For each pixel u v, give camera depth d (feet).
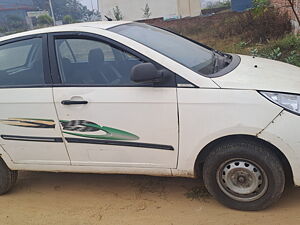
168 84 10.32
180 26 62.90
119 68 11.06
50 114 11.50
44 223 11.68
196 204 11.57
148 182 13.35
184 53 11.76
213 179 10.82
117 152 11.25
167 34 13.41
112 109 10.81
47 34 11.97
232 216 10.69
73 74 11.47
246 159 10.23
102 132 11.12
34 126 11.78
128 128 10.83
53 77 11.60
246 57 13.55
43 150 12.04
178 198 12.05
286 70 11.78
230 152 10.26
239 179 10.55
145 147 10.89
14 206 12.99
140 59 10.85
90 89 11.05
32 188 14.16
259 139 10.00
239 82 10.09
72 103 11.11
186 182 13.00
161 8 98.94
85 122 11.18
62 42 11.77
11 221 12.05
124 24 12.76
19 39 12.32
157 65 10.55
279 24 36.88
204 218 10.79
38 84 11.70
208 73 10.68
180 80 10.26
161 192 12.55
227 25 46.88
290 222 10.12
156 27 14.10
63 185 14.06
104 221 11.32
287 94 9.73
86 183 13.94
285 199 11.21
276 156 10.07
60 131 11.55
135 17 101.24
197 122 10.14
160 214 11.30
